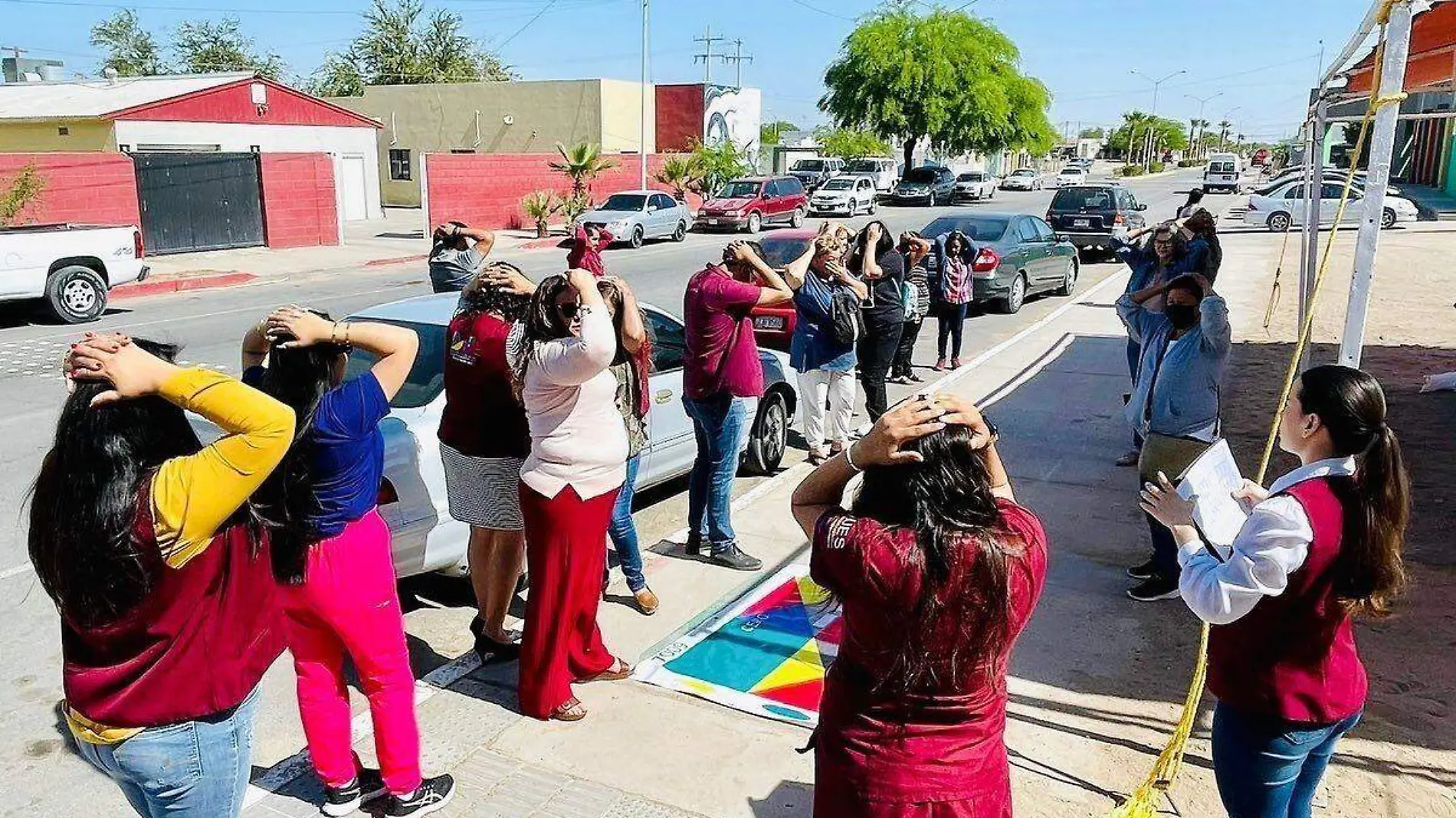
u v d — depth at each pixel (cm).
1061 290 1730
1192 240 796
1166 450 500
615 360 453
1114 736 404
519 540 445
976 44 4569
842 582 216
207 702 226
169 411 220
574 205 3009
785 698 431
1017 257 1512
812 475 238
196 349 1214
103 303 1453
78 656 221
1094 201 2195
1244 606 247
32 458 778
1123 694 435
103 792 379
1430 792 363
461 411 432
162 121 2706
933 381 1063
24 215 2023
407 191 4297
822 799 230
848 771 221
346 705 352
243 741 239
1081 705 426
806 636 487
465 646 491
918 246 1023
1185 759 387
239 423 210
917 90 4528
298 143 3131
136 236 1501
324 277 2048
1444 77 570
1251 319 1420
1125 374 1087
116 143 2600
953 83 4538
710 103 4450
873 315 789
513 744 398
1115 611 513
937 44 4509
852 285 676
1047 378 1072
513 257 2425
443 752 392
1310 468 261
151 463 214
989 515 213
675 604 526
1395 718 410
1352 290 365
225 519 215
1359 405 251
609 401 404
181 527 208
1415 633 481
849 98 4659
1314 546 245
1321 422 256
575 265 518
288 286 1889
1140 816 303
